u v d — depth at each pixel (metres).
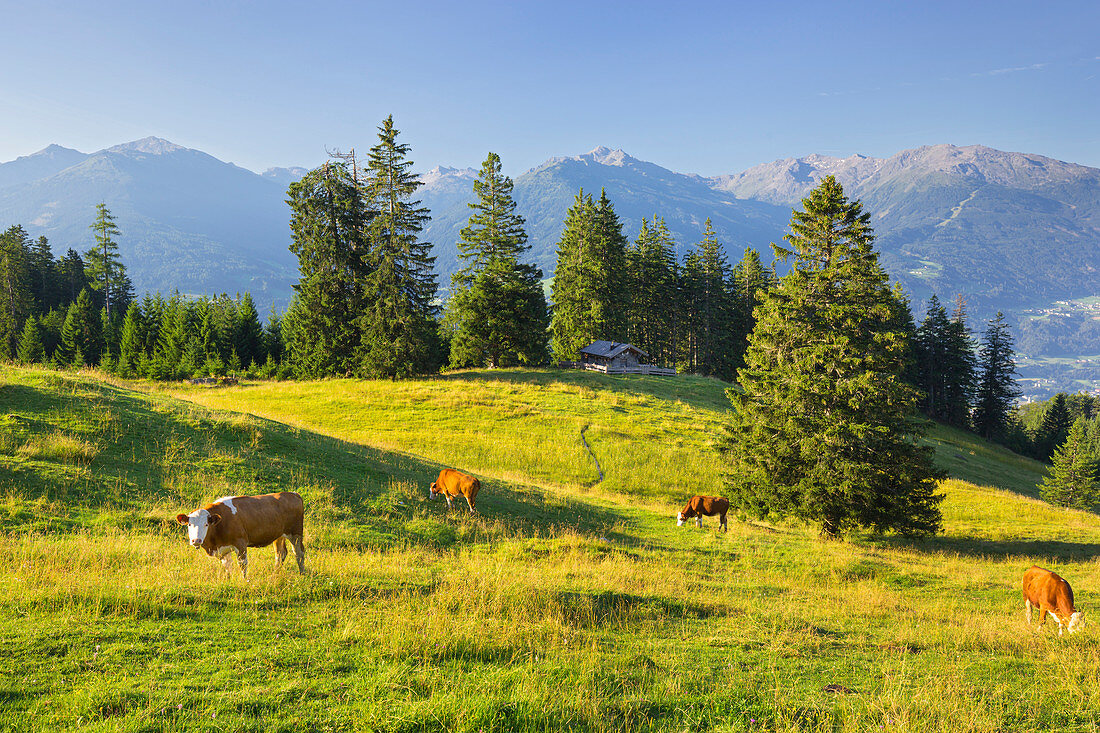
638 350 68.62
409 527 17.19
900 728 5.79
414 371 51.94
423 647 7.27
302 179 56.28
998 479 52.38
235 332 78.38
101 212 90.19
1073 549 24.83
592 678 6.77
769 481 25.23
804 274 25.28
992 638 10.61
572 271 72.62
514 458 34.69
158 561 10.84
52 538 11.69
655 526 22.38
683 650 8.57
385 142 52.22
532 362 63.91
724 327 82.00
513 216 61.75
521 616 9.30
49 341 77.06
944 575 18.75
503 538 17.89
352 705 5.64
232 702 5.50
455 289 63.81
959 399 82.50
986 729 6.18
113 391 22.50
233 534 9.69
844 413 23.61
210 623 7.64
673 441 40.38
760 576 16.95
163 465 17.39
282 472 19.12
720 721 6.03
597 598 11.18
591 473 34.00
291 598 8.98
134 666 6.16
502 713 5.58
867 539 25.83
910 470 23.64
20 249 84.88
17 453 15.49
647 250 81.38
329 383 50.09
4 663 5.92
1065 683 7.94
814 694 6.99
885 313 23.75
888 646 9.81
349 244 57.59
